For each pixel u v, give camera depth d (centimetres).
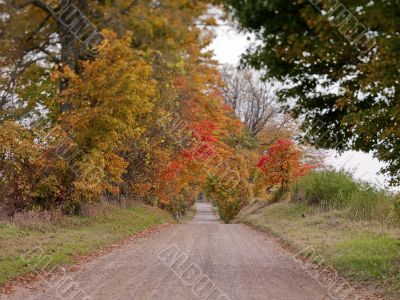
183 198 6091
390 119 1171
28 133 2188
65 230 2153
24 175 2245
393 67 954
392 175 1410
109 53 1440
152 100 2008
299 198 3556
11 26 1353
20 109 1988
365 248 1631
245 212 4547
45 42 1541
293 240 2095
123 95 1619
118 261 1560
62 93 1731
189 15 1361
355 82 1173
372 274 1278
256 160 5288
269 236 2573
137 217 3356
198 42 1471
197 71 1870
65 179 2389
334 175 3284
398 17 889
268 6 954
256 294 1073
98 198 3020
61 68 1683
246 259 1650
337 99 1267
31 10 1425
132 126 2347
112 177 2681
